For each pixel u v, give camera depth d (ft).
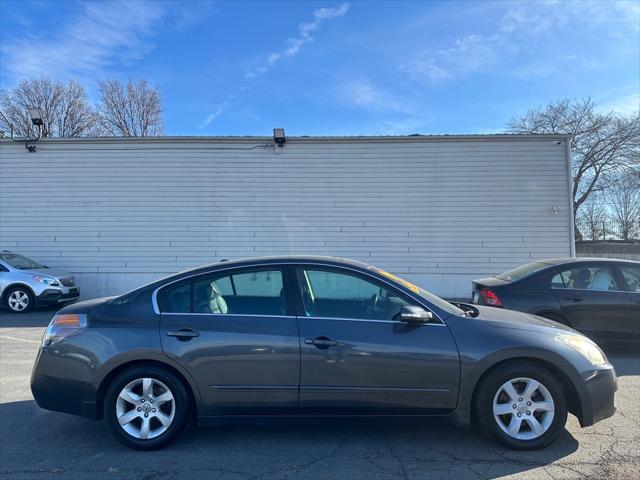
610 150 111.45
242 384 12.68
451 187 45.37
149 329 12.94
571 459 12.01
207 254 46.09
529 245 44.86
